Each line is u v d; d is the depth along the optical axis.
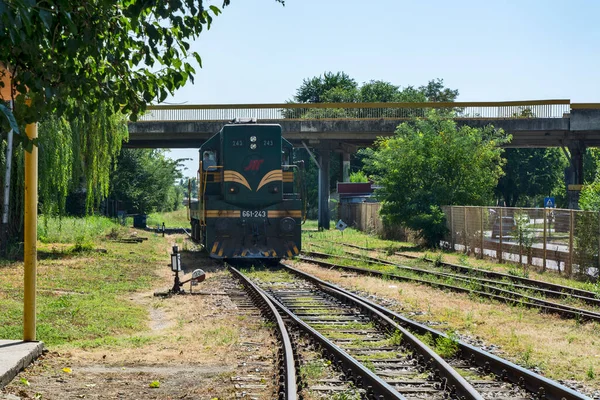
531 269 25.22
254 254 25.19
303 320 13.90
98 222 43.66
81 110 8.08
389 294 18.02
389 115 50.19
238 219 25.23
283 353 10.09
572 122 44.56
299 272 22.36
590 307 15.90
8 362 8.79
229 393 8.27
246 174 25.23
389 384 8.85
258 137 25.41
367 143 57.16
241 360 10.20
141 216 59.38
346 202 65.25
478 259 29.83
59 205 26.91
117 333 12.73
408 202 36.91
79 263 23.86
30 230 10.25
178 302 16.50
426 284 19.83
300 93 105.06
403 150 38.00
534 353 11.05
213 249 25.05
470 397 7.72
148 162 68.12
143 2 7.04
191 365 9.95
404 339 11.46
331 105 48.19
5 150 24.19
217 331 12.48
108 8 7.23
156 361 10.20
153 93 8.23
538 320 14.16
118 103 8.17
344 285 19.84
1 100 6.57
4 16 5.55
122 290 18.56
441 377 9.03
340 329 12.95
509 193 80.44
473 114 46.31
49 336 11.88
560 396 7.93
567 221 23.20
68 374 9.16
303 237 45.94
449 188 36.94
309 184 95.25
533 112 45.34
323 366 9.80
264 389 8.45
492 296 16.88
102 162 29.06
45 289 17.56
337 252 31.30
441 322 13.85
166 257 29.88
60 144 26.16
